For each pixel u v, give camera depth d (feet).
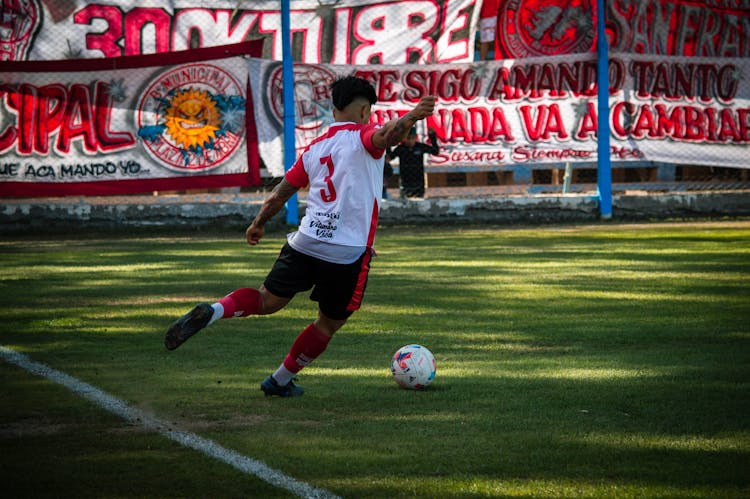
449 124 113.80
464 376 32.68
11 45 106.01
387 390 30.48
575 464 22.16
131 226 106.73
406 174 113.19
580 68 114.01
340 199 28.30
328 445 23.88
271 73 107.04
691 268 66.33
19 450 23.45
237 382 31.68
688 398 28.99
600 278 61.21
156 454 23.09
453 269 66.80
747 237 90.79
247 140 106.83
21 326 43.47
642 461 22.38
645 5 115.44
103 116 104.78
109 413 27.32
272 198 29.53
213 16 113.39
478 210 112.68
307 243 28.45
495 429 25.43
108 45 110.11
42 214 104.58
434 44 113.91
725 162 118.52
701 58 117.08
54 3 107.55
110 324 44.01
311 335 29.17
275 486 20.54
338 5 114.52
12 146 103.35
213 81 106.01
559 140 114.52
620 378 32.09
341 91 28.96
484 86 113.50
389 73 112.68
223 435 24.89
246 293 28.73
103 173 105.09
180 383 31.48
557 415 26.91
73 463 22.35
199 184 106.42
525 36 114.62
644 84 115.75
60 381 31.68
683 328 42.42
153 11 111.55
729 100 118.32
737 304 49.62
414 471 21.65
